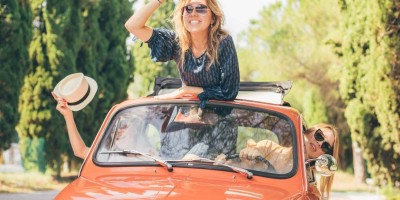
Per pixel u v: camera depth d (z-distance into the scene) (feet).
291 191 15.47
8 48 62.49
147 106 17.39
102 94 87.35
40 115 81.66
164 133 16.81
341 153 123.85
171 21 17.84
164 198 13.62
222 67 17.15
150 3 17.21
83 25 83.87
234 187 15.06
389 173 53.88
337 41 66.08
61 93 17.52
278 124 16.78
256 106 17.15
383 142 50.75
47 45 80.79
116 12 89.04
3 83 62.75
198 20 16.84
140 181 15.12
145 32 17.47
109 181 15.34
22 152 86.48
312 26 97.76
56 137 82.99
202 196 13.94
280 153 16.29
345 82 55.83
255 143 16.57
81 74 18.10
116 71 89.20
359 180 104.73
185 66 17.42
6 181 75.97
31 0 81.00
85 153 17.83
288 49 99.60
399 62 47.67
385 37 47.88
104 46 88.02
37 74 81.30
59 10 81.00
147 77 134.10
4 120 63.36
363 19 53.62
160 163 15.93
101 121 87.25
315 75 99.81
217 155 16.31
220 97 17.24
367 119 54.03
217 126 16.79
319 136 18.25
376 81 49.24
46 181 81.30
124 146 16.70
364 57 54.34
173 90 19.88
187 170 15.83
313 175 18.30
